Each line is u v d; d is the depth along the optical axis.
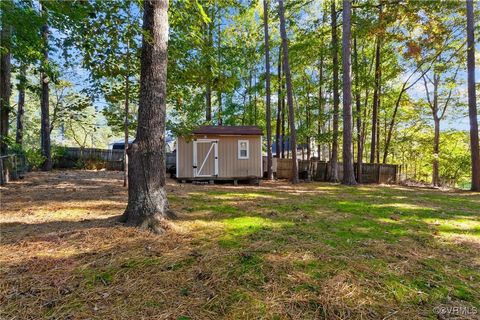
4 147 8.59
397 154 22.20
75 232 3.35
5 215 4.43
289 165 15.09
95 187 8.01
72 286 2.16
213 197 6.77
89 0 3.43
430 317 1.87
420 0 11.30
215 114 18.34
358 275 2.43
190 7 4.67
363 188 10.24
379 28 12.27
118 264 2.54
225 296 2.07
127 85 7.03
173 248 2.96
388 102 17.75
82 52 5.26
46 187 7.86
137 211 3.65
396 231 3.91
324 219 4.55
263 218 4.47
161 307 1.92
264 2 13.27
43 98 13.57
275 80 17.30
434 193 9.31
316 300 2.03
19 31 7.54
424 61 14.55
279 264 2.61
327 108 17.45
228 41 16.69
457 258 2.92
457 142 18.30
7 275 2.30
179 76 5.47
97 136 32.88
